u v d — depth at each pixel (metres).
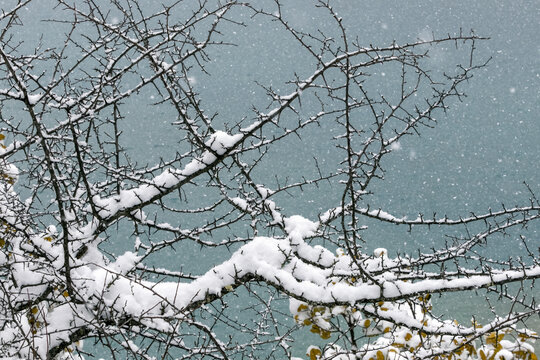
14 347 3.33
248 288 3.71
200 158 3.73
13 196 3.73
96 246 3.89
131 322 3.51
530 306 3.45
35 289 3.63
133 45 3.38
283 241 3.92
